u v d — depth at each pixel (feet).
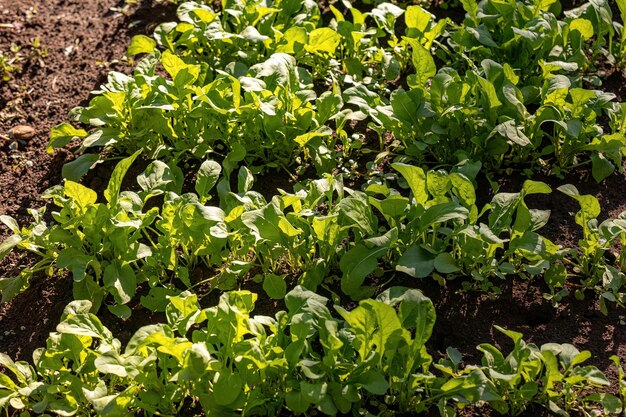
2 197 5.27
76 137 5.48
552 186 5.14
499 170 5.18
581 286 4.78
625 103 5.11
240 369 4.30
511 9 5.43
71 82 5.74
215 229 4.65
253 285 4.84
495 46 5.32
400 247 4.76
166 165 4.99
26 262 5.01
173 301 4.44
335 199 5.08
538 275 4.83
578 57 5.39
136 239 4.79
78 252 4.72
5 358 4.46
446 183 4.68
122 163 4.81
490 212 5.02
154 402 4.34
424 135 5.13
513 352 4.38
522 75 5.44
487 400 4.30
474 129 5.14
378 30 5.59
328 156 5.20
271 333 4.67
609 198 5.09
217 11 6.03
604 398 4.34
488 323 4.69
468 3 5.48
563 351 4.41
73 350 4.43
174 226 4.74
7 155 5.43
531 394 4.34
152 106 5.10
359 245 4.69
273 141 5.19
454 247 4.77
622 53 5.59
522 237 4.67
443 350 4.63
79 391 4.41
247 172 4.92
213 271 4.89
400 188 5.14
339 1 6.07
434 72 5.18
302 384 4.23
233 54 5.59
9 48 5.95
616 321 4.68
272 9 5.50
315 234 4.75
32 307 4.86
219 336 4.38
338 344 4.25
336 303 4.70
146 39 5.51
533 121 5.09
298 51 5.51
